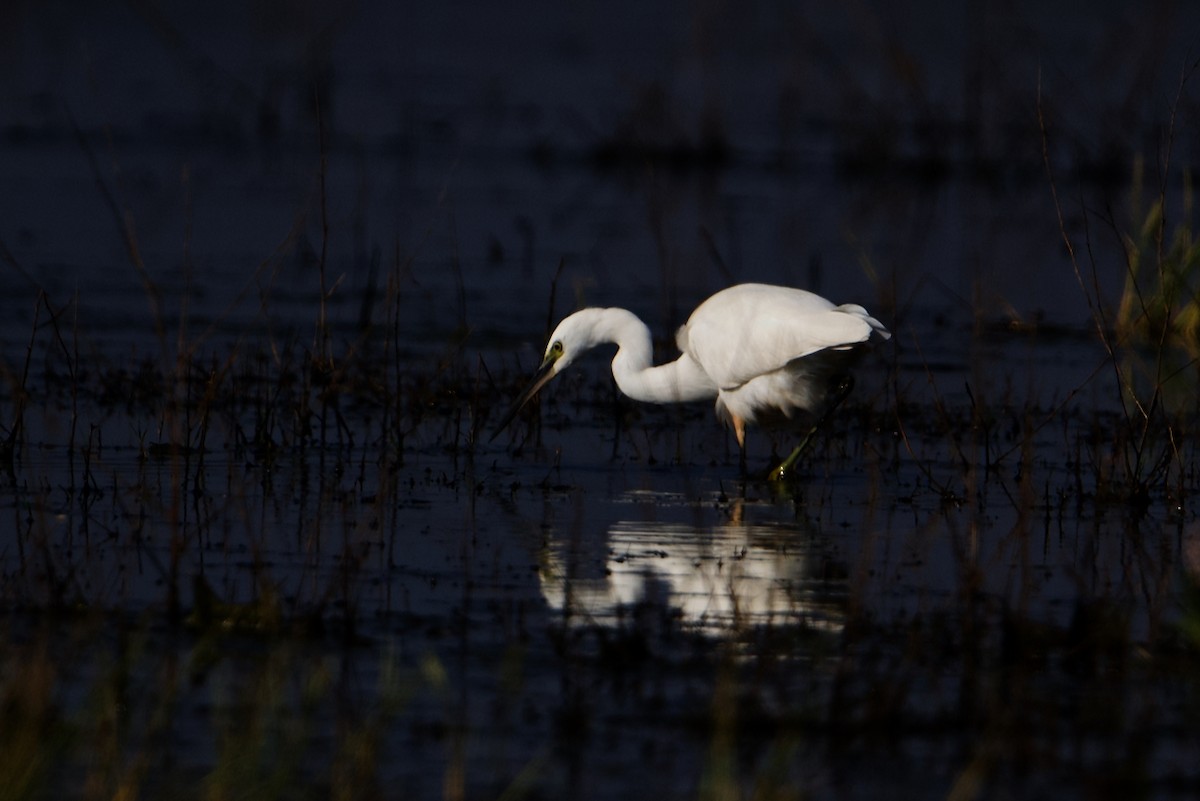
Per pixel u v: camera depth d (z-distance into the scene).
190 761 6.65
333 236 22.06
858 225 24.47
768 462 12.84
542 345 16.77
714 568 9.61
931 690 7.69
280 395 14.04
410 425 13.55
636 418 14.32
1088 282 20.67
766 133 33.28
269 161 28.36
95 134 30.28
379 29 45.59
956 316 18.80
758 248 22.22
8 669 7.39
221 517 10.39
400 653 7.95
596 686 7.59
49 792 6.39
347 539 9.78
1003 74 30.66
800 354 11.61
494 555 9.78
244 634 8.16
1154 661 8.13
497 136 32.03
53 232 21.72
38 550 9.46
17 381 14.02
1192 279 17.12
